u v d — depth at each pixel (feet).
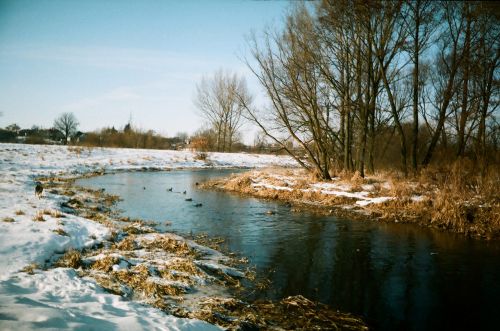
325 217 49.47
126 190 70.33
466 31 62.39
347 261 31.50
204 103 209.05
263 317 20.43
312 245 36.19
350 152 77.20
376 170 80.69
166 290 22.57
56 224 33.88
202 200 62.18
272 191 67.62
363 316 21.74
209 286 24.44
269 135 72.90
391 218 47.96
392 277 28.02
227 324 18.61
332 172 76.95
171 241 32.73
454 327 20.72
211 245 35.06
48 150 125.59
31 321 13.58
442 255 33.58
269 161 161.68
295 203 59.98
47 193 52.54
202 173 113.29
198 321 17.81
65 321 14.29
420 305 23.34
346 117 77.00
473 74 65.92
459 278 28.02
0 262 23.91
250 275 27.32
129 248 30.45
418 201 50.47
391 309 22.75
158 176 100.58
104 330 14.32
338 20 65.36
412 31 65.67
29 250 26.71
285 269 29.17
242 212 52.13
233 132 216.74
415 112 69.46
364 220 47.88
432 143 71.46
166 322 16.80
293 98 69.15
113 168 112.68
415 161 69.82
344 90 72.28
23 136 250.98
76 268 25.22
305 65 67.10
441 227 43.96
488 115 67.97
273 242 37.01
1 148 117.29
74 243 30.37
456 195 49.67
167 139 238.68
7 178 66.03
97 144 193.47
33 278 21.42
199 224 44.09
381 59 67.05
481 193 49.96
